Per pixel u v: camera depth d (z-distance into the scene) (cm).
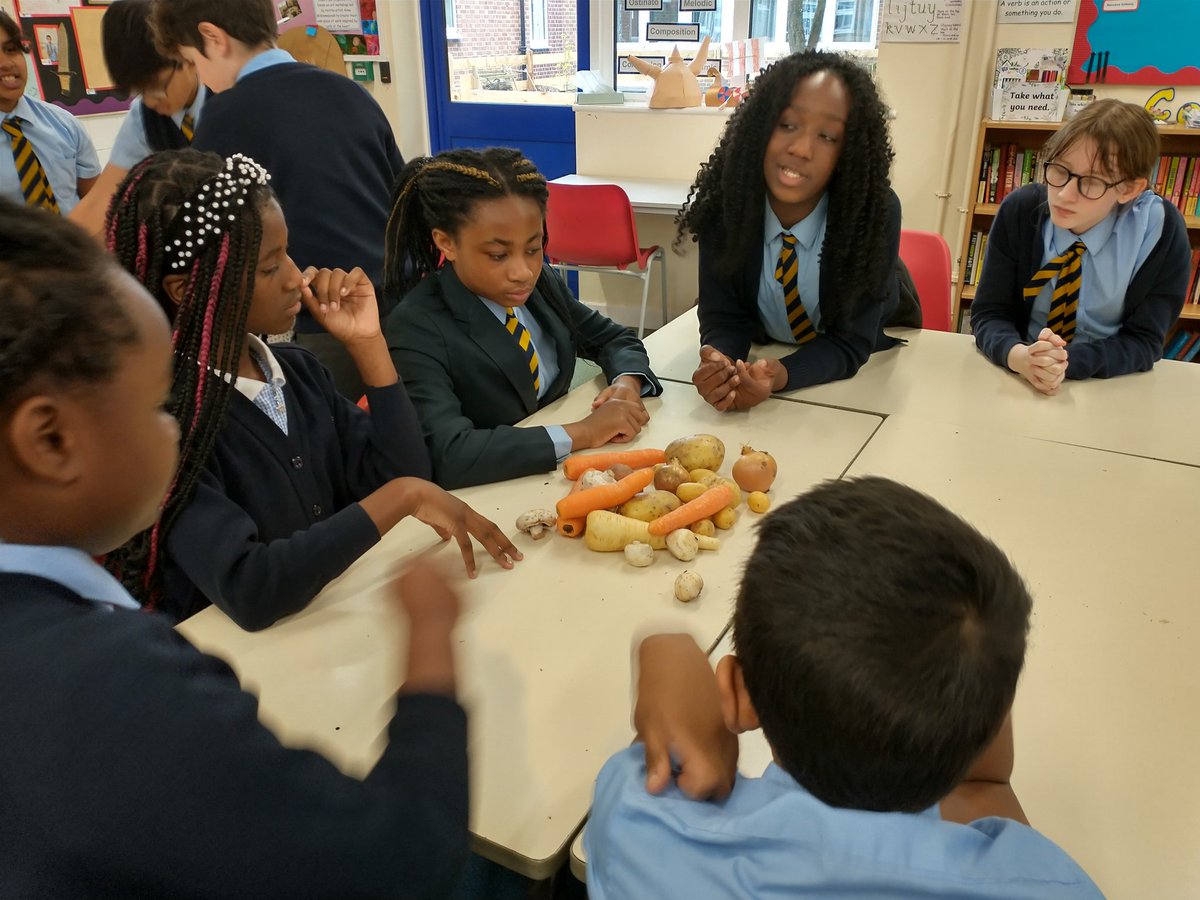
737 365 153
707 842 53
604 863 58
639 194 369
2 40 269
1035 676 90
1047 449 138
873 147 158
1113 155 164
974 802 67
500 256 144
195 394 103
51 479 46
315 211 186
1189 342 321
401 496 108
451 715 57
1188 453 136
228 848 43
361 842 47
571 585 105
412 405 130
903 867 48
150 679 44
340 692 87
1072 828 73
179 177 104
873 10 366
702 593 103
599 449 140
